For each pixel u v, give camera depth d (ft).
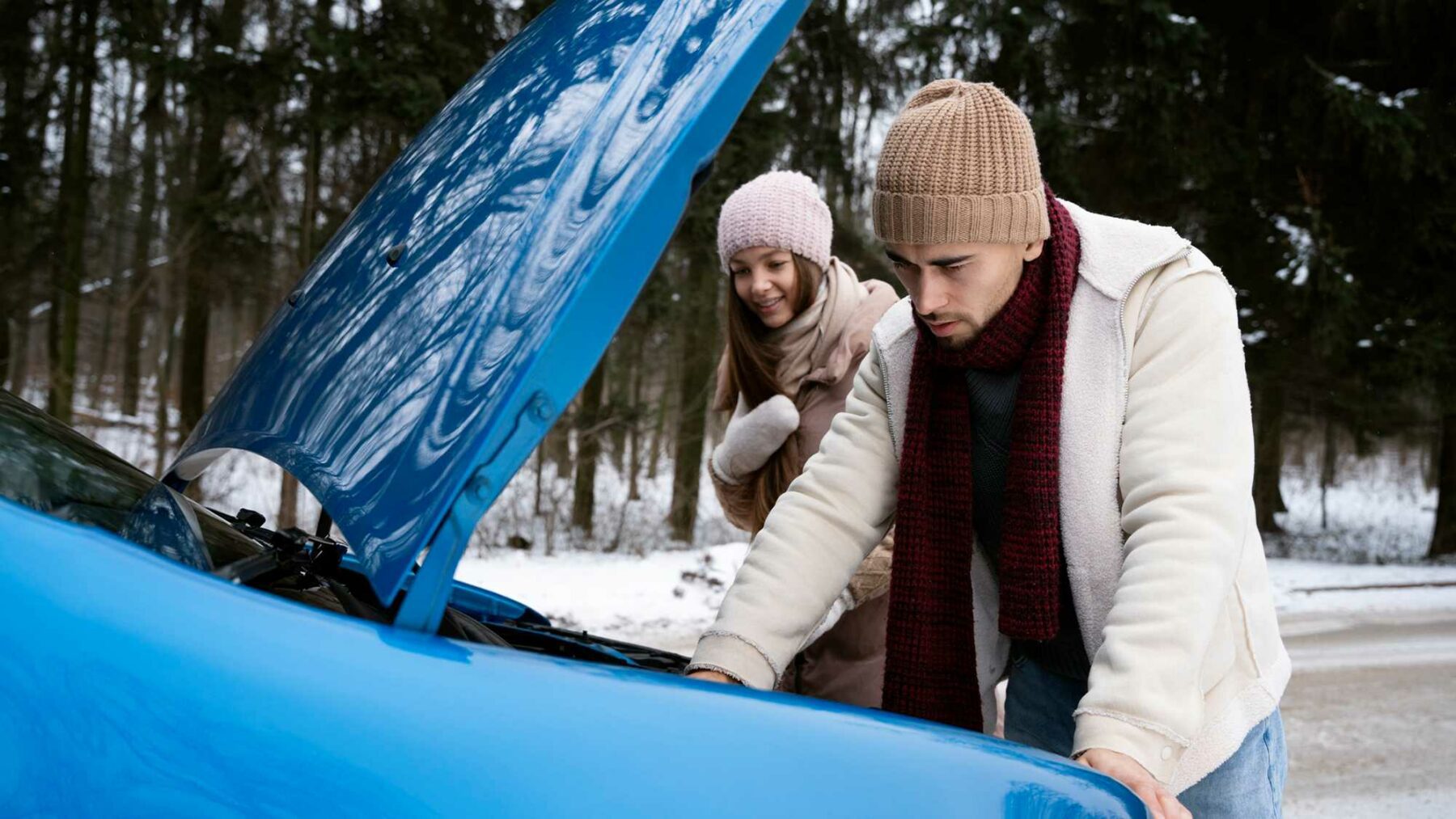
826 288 8.31
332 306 4.39
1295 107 48.44
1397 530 75.97
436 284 3.88
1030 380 4.89
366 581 4.89
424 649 3.06
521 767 2.89
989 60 47.93
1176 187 50.03
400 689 2.93
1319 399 55.93
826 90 48.34
